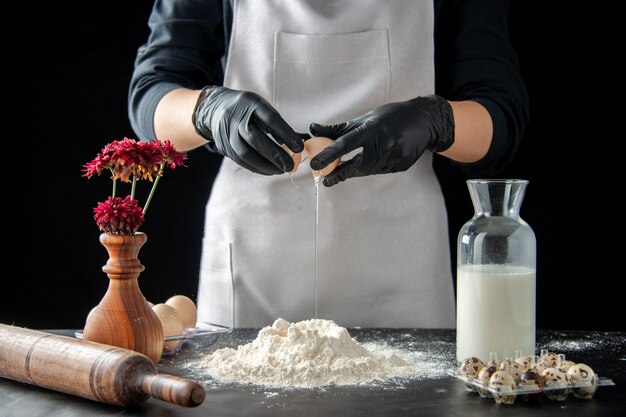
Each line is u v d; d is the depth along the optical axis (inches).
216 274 72.5
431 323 70.7
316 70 71.5
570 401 45.3
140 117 72.9
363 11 71.2
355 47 71.4
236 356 52.8
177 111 68.4
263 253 70.6
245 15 72.6
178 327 55.8
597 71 102.3
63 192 108.2
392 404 44.6
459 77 74.2
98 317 50.6
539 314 107.0
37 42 106.3
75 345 46.5
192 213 109.7
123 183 108.5
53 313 109.1
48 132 107.5
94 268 108.9
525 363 47.6
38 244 108.5
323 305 70.7
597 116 103.1
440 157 107.3
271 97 72.1
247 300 71.5
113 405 45.0
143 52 77.4
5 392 47.7
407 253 70.6
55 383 46.3
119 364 43.7
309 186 69.9
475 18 74.8
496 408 43.9
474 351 52.2
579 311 106.0
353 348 52.3
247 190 71.2
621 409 43.9
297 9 71.6
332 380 48.6
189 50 76.3
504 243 52.4
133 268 51.3
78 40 106.5
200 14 76.5
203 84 79.6
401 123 61.1
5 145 107.4
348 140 57.5
